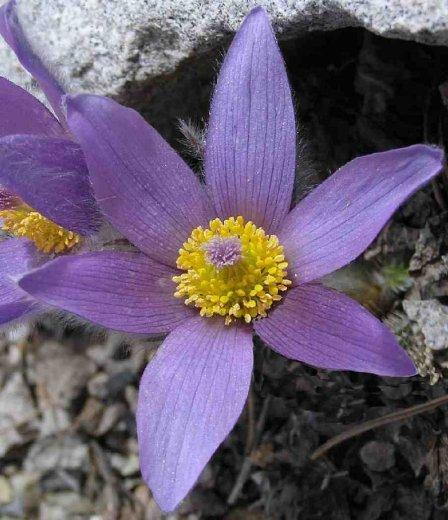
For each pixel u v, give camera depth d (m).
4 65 0.12
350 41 0.11
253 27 0.09
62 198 0.09
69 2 0.11
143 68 0.11
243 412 0.12
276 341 0.09
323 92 0.12
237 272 0.09
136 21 0.10
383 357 0.08
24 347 0.13
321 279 0.10
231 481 0.12
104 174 0.09
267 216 0.10
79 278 0.09
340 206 0.09
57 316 0.10
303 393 0.11
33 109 0.10
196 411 0.08
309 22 0.10
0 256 0.11
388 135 0.11
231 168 0.09
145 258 0.09
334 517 0.11
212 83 0.11
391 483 0.11
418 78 0.11
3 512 0.12
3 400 0.13
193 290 0.10
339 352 0.08
